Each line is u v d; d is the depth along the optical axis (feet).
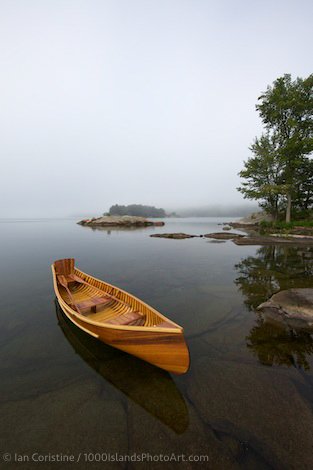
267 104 98.32
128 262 51.90
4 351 17.67
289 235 88.48
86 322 16.42
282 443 9.93
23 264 49.96
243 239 84.64
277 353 16.72
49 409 12.04
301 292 25.75
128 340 14.98
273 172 102.42
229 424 10.91
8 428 11.01
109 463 9.36
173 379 14.11
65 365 15.75
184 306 26.35
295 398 12.34
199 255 59.93
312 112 90.99
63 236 111.75
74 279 30.81
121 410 11.90
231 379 13.97
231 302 27.37
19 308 26.18
